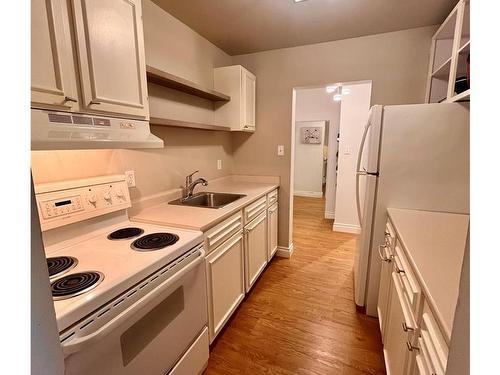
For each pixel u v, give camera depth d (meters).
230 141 3.05
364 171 1.98
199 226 1.40
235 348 1.67
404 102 2.34
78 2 0.94
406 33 2.25
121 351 0.90
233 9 1.90
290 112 2.79
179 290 1.21
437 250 1.07
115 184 1.42
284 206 2.97
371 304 1.96
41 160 1.14
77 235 1.23
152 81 1.78
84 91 0.97
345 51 2.47
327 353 1.63
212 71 2.58
